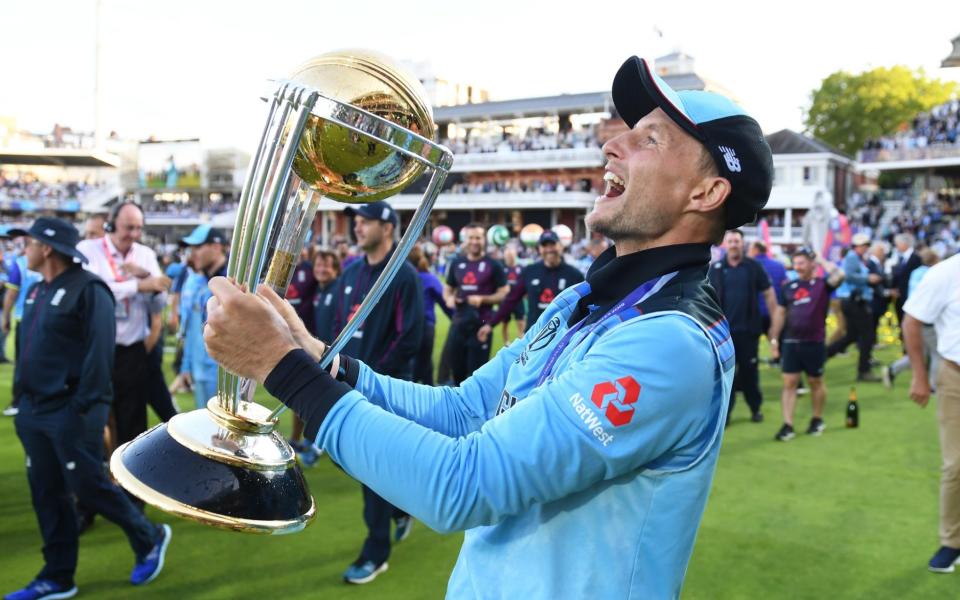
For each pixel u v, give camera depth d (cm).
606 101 4703
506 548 110
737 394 788
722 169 109
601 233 118
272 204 97
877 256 1050
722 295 663
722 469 518
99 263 434
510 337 1215
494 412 138
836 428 641
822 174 3881
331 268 550
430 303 577
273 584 333
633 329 100
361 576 336
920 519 421
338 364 129
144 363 454
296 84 95
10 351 1049
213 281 99
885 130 4756
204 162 5094
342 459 98
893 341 1164
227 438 109
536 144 4744
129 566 350
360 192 110
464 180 5047
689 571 350
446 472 94
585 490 104
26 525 398
